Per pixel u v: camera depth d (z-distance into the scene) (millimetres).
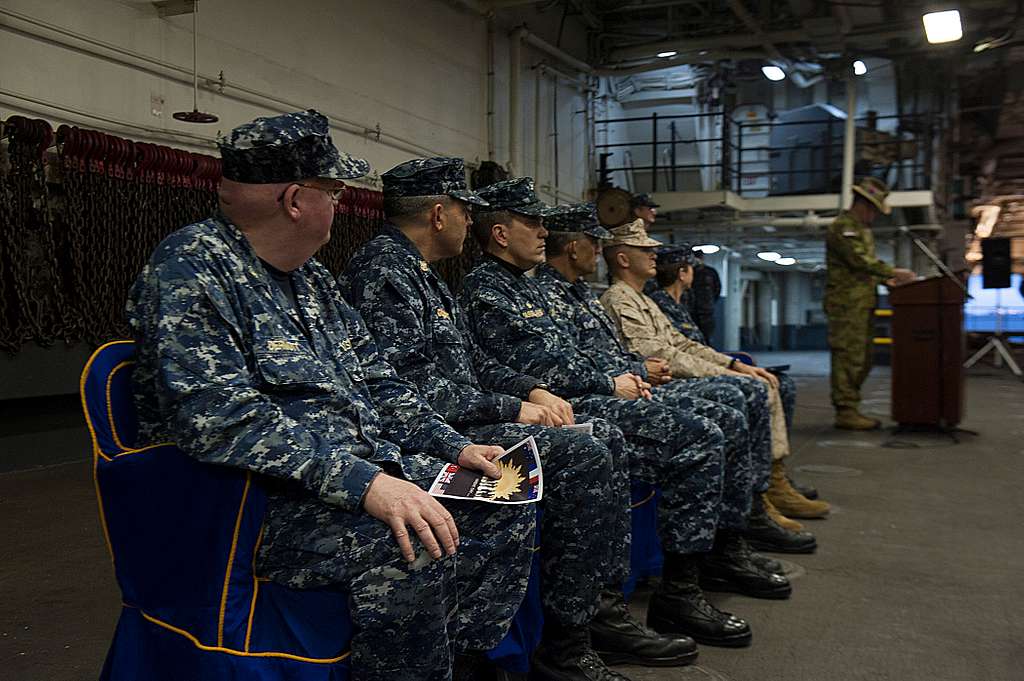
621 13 11180
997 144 16141
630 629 2242
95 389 1419
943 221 11898
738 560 2859
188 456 1356
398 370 1996
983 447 5781
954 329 6137
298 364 1470
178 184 4922
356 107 6719
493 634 1647
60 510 3697
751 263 18688
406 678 1364
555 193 10211
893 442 5984
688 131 11688
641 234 3492
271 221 1506
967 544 3443
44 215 4371
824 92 11711
